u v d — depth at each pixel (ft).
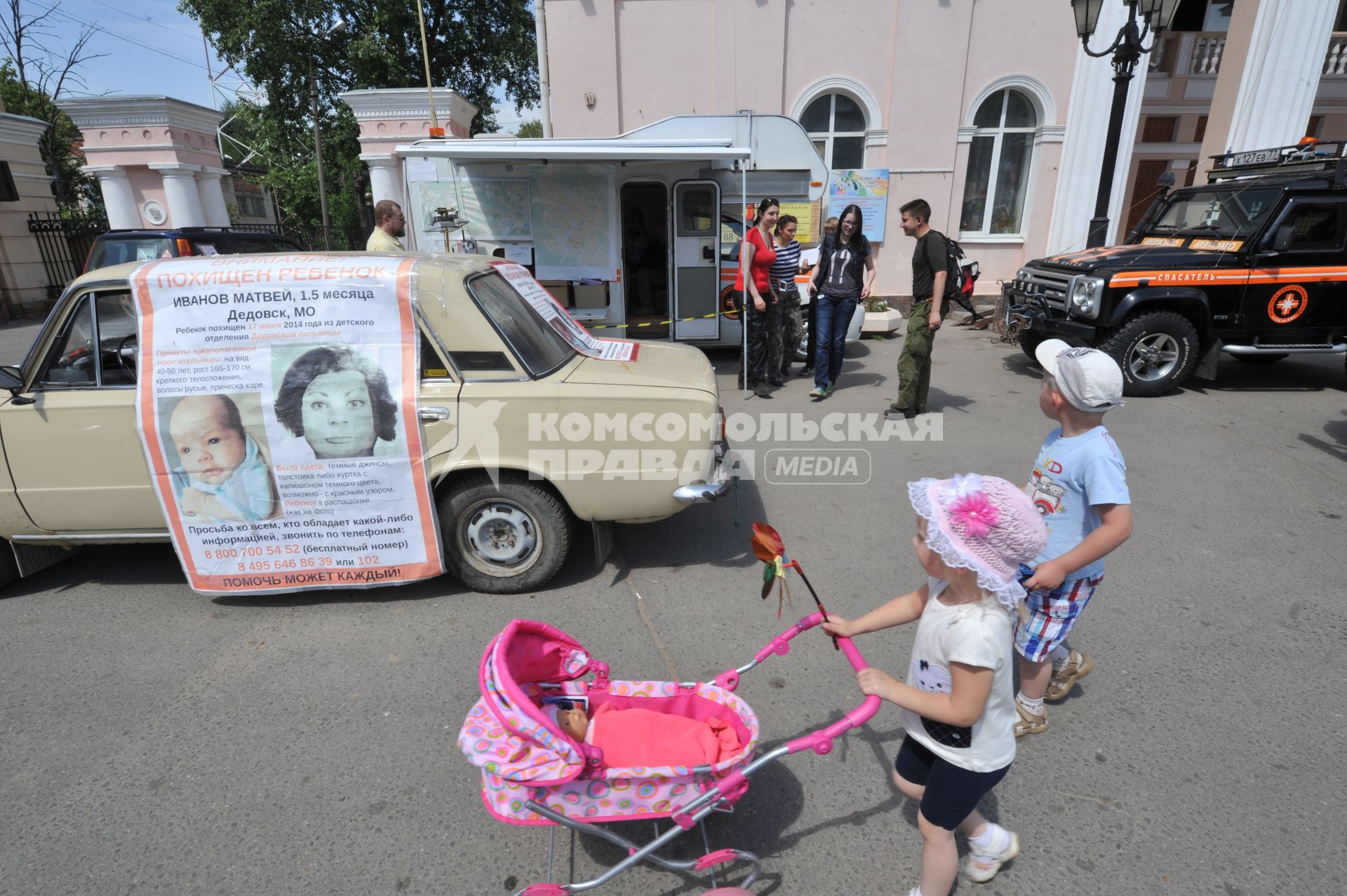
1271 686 9.95
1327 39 29.68
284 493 11.26
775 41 35.96
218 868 7.50
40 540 12.14
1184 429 20.12
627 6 35.76
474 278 11.76
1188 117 48.11
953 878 6.56
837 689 10.09
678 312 28.17
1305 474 17.06
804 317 28.89
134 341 11.34
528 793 6.32
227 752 9.09
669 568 13.51
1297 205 21.88
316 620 11.95
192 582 11.81
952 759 6.09
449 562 12.30
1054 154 37.58
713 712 7.46
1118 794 8.20
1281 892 6.98
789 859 7.52
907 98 36.65
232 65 68.08
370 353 11.01
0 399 11.47
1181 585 12.47
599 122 37.29
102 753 9.11
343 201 72.08
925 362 21.08
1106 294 22.24
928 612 6.18
